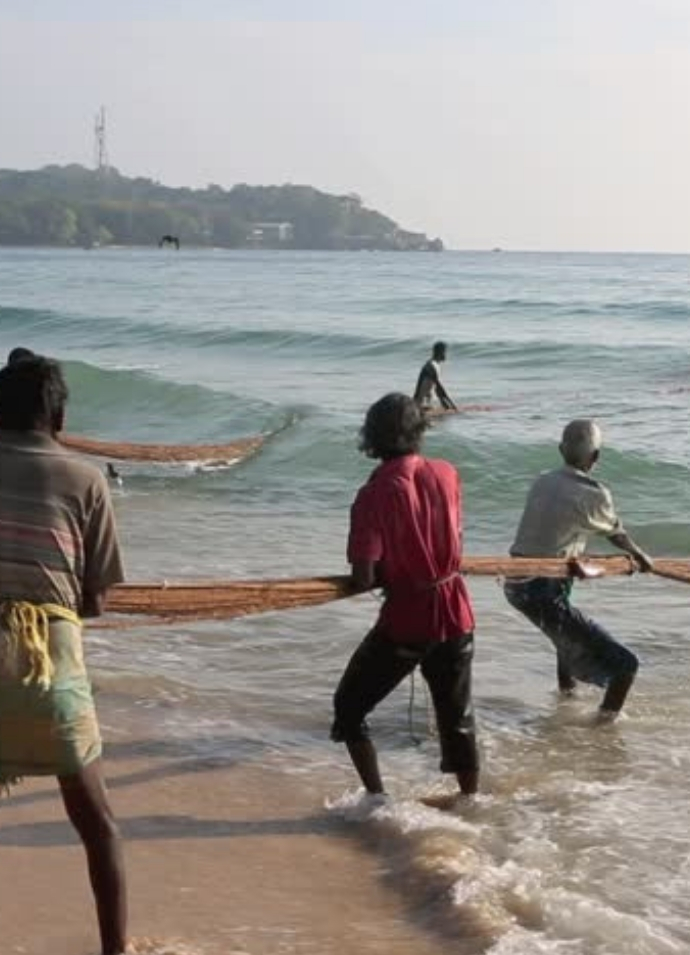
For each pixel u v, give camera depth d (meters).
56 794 6.42
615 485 16.17
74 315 46.75
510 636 9.62
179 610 6.11
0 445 4.43
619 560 7.68
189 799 6.50
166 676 8.48
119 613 6.02
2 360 33.03
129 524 14.25
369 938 5.05
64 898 5.30
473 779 6.49
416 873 5.62
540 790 6.66
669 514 14.88
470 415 23.05
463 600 6.27
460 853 5.80
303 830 6.14
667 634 9.78
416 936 5.07
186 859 5.80
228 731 7.50
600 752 7.27
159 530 13.91
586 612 10.45
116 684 8.27
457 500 6.30
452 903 5.30
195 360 36.25
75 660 4.38
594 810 6.39
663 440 19.94
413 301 62.22
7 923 5.07
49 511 4.36
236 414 22.80
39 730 4.29
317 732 7.53
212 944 4.97
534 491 7.79
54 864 5.64
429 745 7.39
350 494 16.33
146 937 4.98
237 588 6.12
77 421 24.31
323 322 48.00
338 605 10.37
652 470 16.38
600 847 5.93
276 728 7.57
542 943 4.95
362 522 6.07
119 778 6.76
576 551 7.72
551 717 7.86
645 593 11.11
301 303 62.47
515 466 17.17
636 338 39.91
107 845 4.58
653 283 89.50
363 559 6.03
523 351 35.09
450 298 65.25
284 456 18.34
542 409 24.09
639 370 31.38
